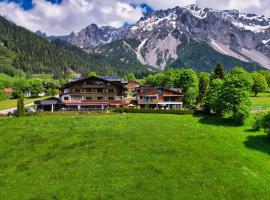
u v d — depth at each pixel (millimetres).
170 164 52344
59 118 90750
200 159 54719
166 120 90375
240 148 63625
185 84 135000
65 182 46750
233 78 92812
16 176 49594
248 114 86938
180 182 46219
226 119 93000
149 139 65688
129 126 78812
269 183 46969
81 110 111438
